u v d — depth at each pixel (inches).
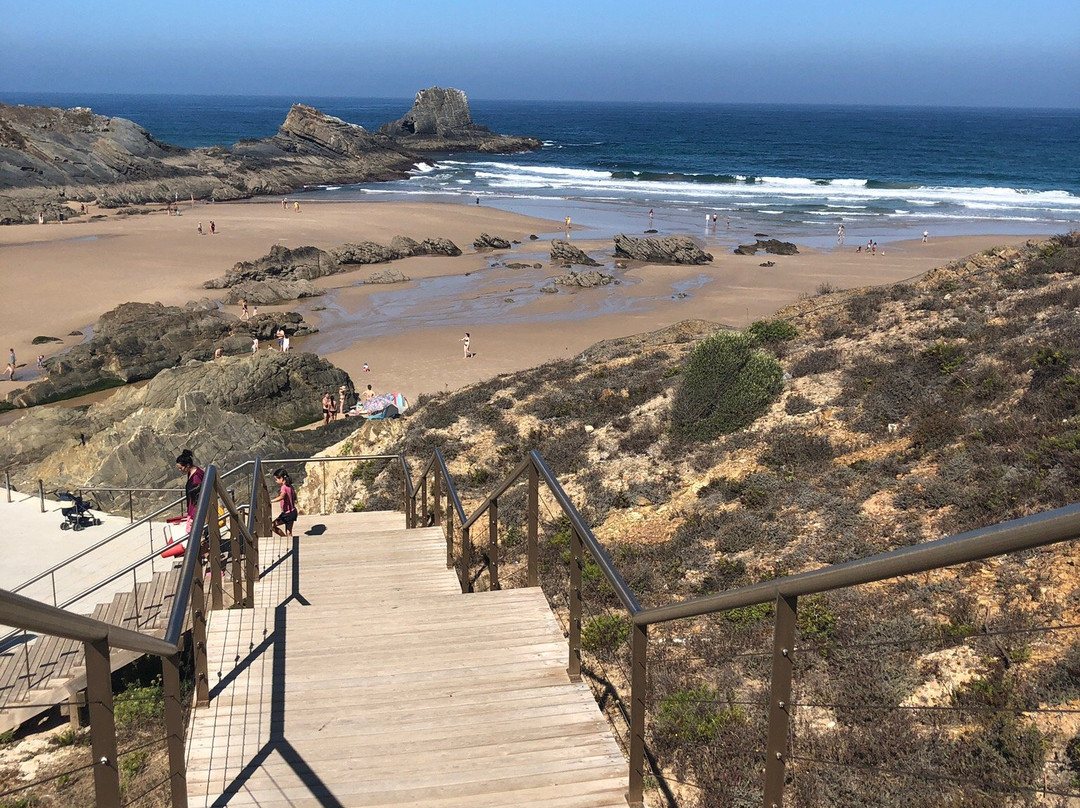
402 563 388.5
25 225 2901.1
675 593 399.9
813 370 666.2
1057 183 4089.6
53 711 458.0
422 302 1941.4
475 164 5236.2
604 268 2257.6
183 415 890.1
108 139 4003.4
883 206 3321.9
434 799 175.8
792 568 390.0
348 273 2265.0
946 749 238.2
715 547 441.1
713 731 266.7
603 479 580.1
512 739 197.3
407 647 244.5
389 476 676.7
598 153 6023.6
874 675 284.0
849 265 2203.5
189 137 7731.3
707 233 2778.1
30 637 485.4
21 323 1776.6
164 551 556.7
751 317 1707.7
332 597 343.3
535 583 284.5
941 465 444.8
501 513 545.6
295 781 182.2
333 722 205.2
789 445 536.1
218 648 245.9
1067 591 299.9
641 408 691.4
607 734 199.5
